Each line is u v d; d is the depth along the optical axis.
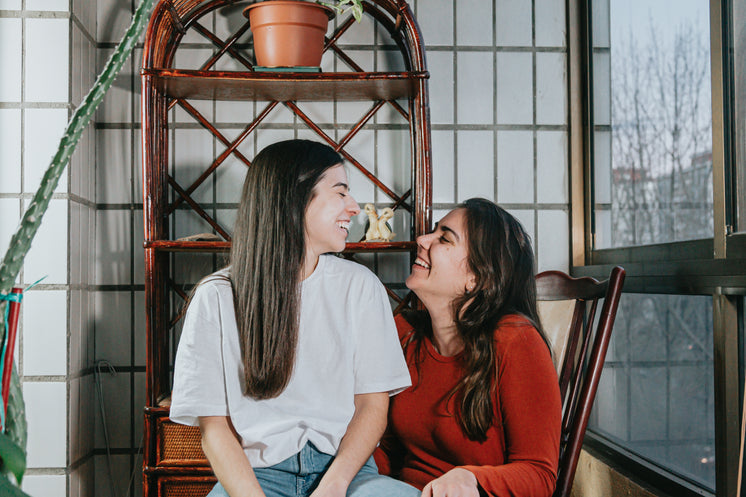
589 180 2.08
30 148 1.82
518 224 1.42
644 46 1.71
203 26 2.09
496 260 1.34
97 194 2.06
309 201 1.27
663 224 1.62
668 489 1.50
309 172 1.27
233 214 2.09
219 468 1.16
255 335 1.21
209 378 1.21
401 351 1.35
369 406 1.30
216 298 1.25
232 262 1.28
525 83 2.15
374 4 2.06
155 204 1.81
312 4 1.79
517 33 2.15
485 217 1.38
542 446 1.21
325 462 1.23
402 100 2.12
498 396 1.28
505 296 1.36
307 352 1.26
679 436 1.54
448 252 1.36
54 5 1.83
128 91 2.07
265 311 1.21
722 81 1.32
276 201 1.25
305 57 1.82
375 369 1.31
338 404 1.26
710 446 1.41
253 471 1.17
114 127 2.07
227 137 2.09
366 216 2.11
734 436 1.30
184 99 2.06
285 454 1.20
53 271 1.80
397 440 1.45
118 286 2.06
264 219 1.25
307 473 1.21
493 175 2.14
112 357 2.05
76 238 1.88
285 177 1.26
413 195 1.98
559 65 2.15
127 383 2.05
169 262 2.05
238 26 2.10
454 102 2.14
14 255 0.57
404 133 2.12
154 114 1.86
